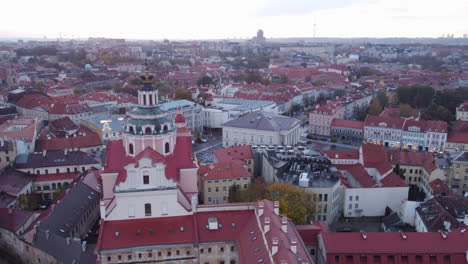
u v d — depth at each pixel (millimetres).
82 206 136000
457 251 98625
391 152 194750
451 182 179375
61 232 121188
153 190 100000
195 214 103312
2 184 158125
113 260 96938
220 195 155125
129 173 98938
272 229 87250
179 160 112125
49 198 169250
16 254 123938
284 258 74938
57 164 172625
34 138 198500
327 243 100875
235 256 101375
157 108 108688
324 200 145500
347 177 176750
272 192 133125
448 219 124438
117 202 99625
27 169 169125
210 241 99188
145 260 98375
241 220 103438
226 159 174125
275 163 163500
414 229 140000
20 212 131000
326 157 176625
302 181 144000
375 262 99062
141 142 105375
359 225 150625
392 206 157125
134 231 99062
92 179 153250
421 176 186500
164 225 100812
